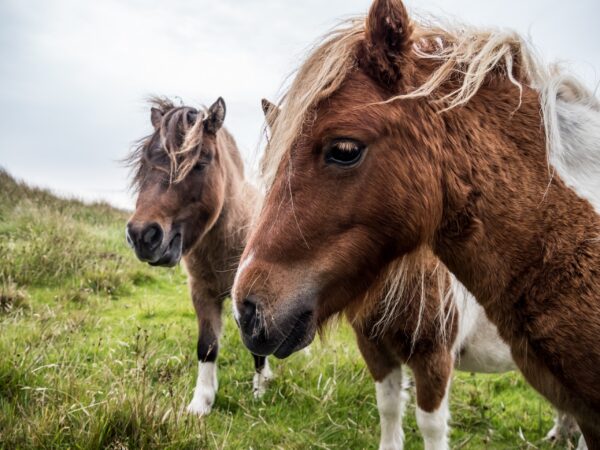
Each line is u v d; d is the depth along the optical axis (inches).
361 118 64.6
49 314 195.5
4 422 107.6
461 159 68.4
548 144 67.9
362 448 134.3
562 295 64.3
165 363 164.4
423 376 112.9
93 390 129.3
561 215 66.0
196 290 165.0
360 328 117.6
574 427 143.3
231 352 190.5
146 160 160.6
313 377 164.9
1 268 241.1
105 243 322.7
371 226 66.8
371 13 65.1
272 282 66.1
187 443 111.2
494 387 179.3
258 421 139.3
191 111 166.2
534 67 71.6
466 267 70.7
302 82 68.1
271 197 68.9
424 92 65.4
